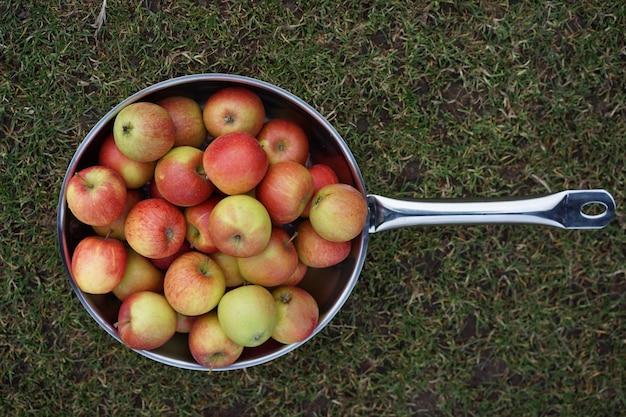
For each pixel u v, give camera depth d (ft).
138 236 4.13
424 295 5.85
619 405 6.08
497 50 5.67
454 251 5.83
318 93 5.58
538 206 4.61
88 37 5.45
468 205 4.61
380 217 4.64
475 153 5.74
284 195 4.12
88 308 4.45
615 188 5.83
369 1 5.56
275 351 4.63
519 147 5.79
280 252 4.23
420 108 5.68
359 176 4.58
